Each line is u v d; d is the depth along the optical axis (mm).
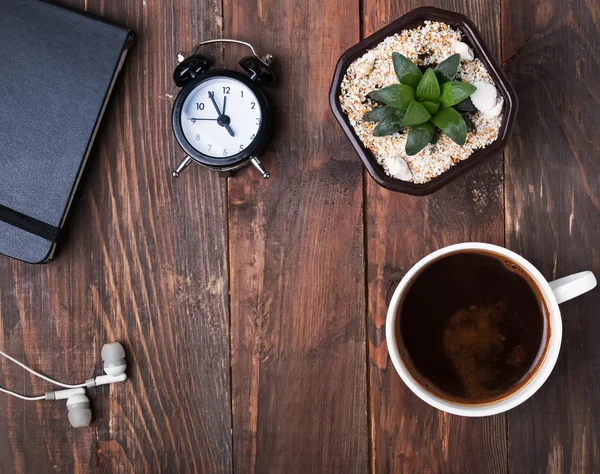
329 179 610
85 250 620
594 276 574
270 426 617
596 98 604
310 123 609
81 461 623
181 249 618
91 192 620
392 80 560
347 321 612
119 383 621
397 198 609
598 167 604
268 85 599
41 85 600
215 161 586
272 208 613
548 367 553
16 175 600
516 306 572
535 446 608
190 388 620
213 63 607
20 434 625
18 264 623
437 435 611
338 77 560
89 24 599
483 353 575
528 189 606
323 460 615
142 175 618
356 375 612
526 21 605
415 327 577
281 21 610
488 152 556
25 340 623
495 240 607
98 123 603
